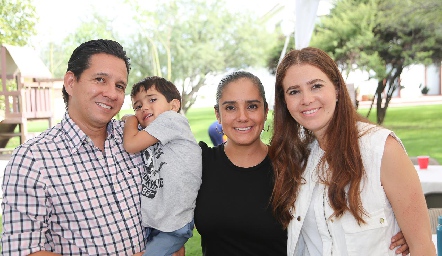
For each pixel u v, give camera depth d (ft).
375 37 36.91
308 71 5.75
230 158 7.07
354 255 5.75
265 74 51.13
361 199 5.67
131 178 6.68
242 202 6.72
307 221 6.23
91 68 6.06
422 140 42.65
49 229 5.83
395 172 5.48
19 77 35.83
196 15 57.41
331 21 36.91
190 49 57.00
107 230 6.10
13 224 5.49
